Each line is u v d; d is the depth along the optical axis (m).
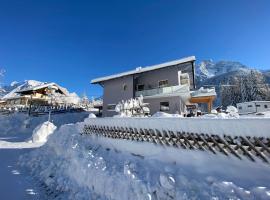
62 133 11.86
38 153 11.50
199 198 4.20
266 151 4.53
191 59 20.78
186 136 5.94
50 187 7.16
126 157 6.98
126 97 24.84
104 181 5.76
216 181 4.60
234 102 66.50
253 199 3.92
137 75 25.11
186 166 5.54
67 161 8.51
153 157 6.38
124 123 8.10
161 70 23.94
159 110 22.56
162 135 6.54
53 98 42.19
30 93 41.38
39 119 29.09
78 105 41.66
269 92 61.03
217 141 5.32
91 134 10.07
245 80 69.69
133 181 5.20
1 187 7.09
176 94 21.17
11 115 30.53
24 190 6.90
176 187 4.64
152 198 4.66
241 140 4.92
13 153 13.16
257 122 4.71
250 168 4.67
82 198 5.78
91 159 7.35
